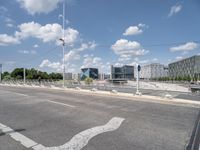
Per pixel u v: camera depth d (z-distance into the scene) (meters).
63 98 16.53
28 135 6.29
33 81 58.72
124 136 6.16
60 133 6.47
